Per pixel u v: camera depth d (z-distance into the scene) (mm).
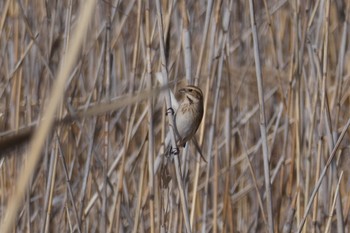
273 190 10016
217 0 7926
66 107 7699
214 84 10031
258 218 10148
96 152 8898
